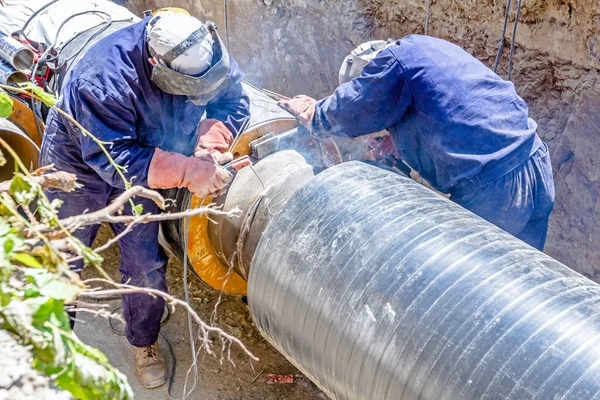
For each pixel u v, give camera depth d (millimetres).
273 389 3600
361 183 2648
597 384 1809
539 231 3145
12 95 3676
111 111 2727
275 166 3137
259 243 2682
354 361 2287
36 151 3752
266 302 2645
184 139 3125
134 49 2768
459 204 2920
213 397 3551
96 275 4320
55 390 1215
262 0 5195
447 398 2004
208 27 2760
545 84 3695
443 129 2779
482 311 2051
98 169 2758
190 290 4227
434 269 2211
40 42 3898
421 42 2830
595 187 3566
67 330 1232
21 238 1238
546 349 1913
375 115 2848
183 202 3191
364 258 2348
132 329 3480
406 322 2148
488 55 3906
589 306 2037
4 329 1202
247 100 3240
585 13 3271
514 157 2840
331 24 4750
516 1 3566
